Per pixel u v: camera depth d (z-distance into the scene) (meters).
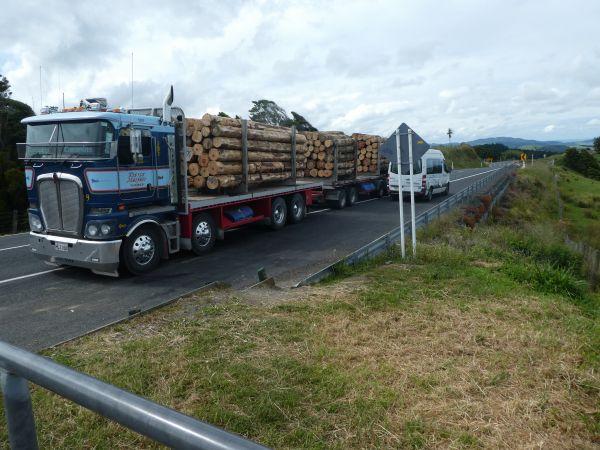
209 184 10.73
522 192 33.00
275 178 13.11
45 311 6.61
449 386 4.09
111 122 7.86
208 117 10.50
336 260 9.65
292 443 3.29
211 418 3.54
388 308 6.18
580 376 4.39
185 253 10.38
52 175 8.05
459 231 12.59
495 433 3.43
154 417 1.09
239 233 12.73
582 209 38.44
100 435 3.32
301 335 5.16
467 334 5.35
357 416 3.57
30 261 9.73
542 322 5.87
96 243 7.83
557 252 12.51
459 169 57.41
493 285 7.44
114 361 4.48
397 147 9.20
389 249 9.47
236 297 6.50
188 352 4.63
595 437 3.48
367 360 4.61
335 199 17.89
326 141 17.53
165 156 9.01
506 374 4.37
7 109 23.39
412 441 3.30
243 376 4.14
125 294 7.42
